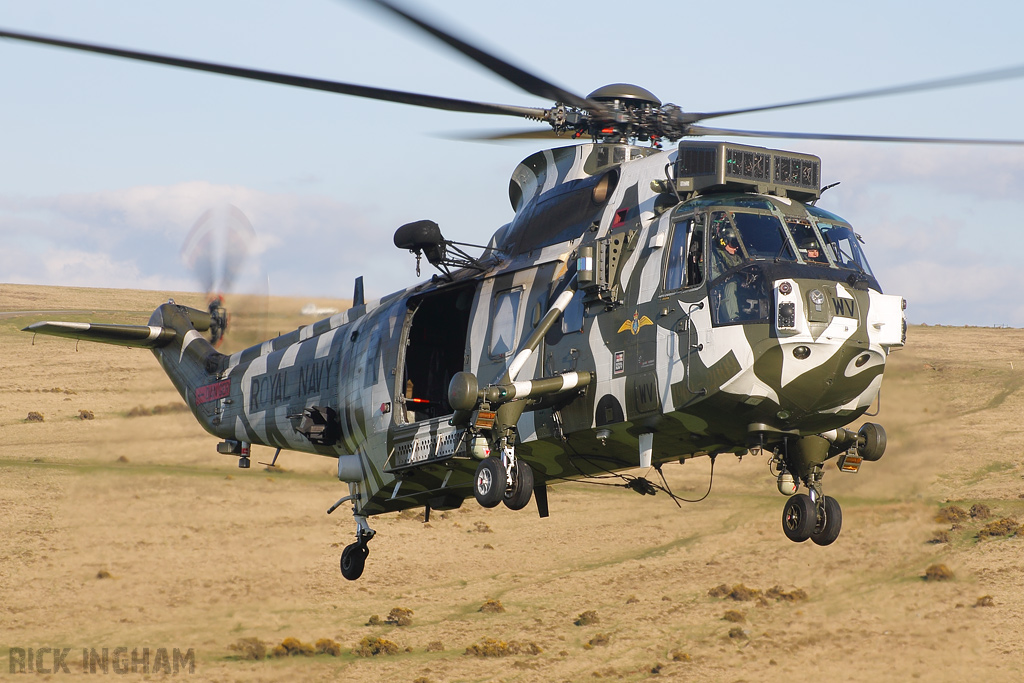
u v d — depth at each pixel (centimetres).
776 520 18450
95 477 18775
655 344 4438
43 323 8638
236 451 8231
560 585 16638
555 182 5397
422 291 6003
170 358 9006
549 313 4812
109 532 15762
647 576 16775
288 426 7425
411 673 12750
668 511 19588
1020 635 13738
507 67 4291
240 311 9150
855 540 17500
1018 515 17900
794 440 4834
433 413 6112
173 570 14375
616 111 5112
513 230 5541
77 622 12519
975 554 16288
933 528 17775
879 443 4941
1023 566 15775
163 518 16312
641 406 4475
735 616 15038
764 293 4147
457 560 17988
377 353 6175
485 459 4972
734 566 16938
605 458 5106
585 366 4741
